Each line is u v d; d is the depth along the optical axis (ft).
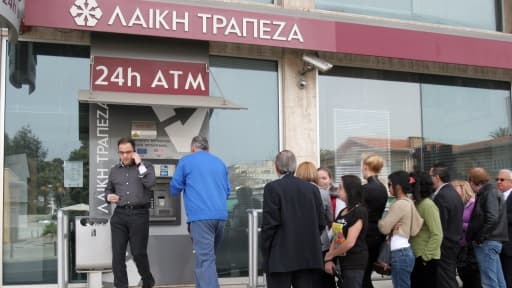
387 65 27.07
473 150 28.81
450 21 29.58
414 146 27.66
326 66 24.20
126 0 21.36
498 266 20.63
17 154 21.59
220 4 22.74
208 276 18.08
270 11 23.47
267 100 25.23
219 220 18.54
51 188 21.89
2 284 20.97
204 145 19.25
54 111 22.15
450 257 18.88
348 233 16.39
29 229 21.52
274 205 15.81
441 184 19.69
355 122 26.71
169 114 23.08
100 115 22.21
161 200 22.70
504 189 22.41
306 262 15.69
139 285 21.88
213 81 24.36
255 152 24.76
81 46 22.63
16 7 18.89
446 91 28.60
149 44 22.71
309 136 25.25
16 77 21.80
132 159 19.94
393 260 17.76
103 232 20.86
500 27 30.48
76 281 21.71
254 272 21.76
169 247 22.52
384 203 18.83
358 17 24.93
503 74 29.40
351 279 16.47
